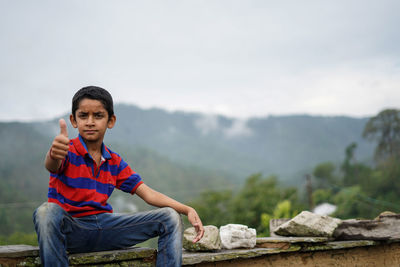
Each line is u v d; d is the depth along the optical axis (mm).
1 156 106062
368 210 21406
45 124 173625
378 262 2932
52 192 1972
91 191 2002
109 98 2111
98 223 1999
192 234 2447
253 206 23438
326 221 2801
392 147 38188
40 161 107125
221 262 2369
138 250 2078
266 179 27422
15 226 27453
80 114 2051
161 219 2078
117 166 2223
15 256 1848
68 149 1866
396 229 2891
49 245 1746
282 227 2842
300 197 25969
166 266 1997
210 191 26641
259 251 2443
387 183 33469
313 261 2688
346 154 40156
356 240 2814
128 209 38469
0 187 63781
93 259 1945
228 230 2572
